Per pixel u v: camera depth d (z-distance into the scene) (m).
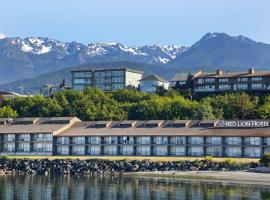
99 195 186.25
